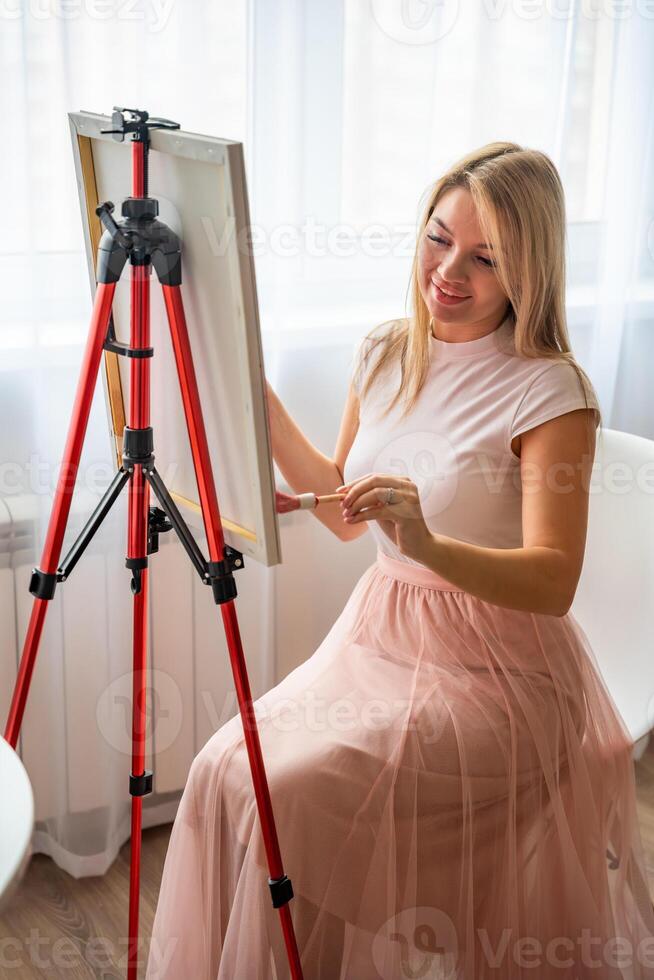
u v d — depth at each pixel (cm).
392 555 154
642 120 216
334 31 181
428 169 196
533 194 139
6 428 174
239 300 107
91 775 191
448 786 135
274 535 118
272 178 183
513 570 133
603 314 228
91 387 122
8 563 179
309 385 200
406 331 162
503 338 150
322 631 217
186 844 140
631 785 151
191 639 199
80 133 129
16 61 159
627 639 160
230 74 175
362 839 132
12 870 83
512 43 199
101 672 187
